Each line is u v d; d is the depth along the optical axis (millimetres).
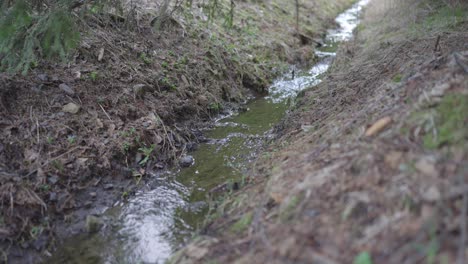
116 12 5664
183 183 4199
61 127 4203
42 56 4637
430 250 1880
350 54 8328
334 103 4816
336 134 3438
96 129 4387
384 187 2352
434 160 2316
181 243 3242
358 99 4359
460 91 2730
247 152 4762
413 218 2100
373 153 2625
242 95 6883
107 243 3344
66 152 4012
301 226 2400
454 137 2402
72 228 3490
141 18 6516
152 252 3201
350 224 2254
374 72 5133
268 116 6027
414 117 2764
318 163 3053
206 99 6016
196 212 3645
